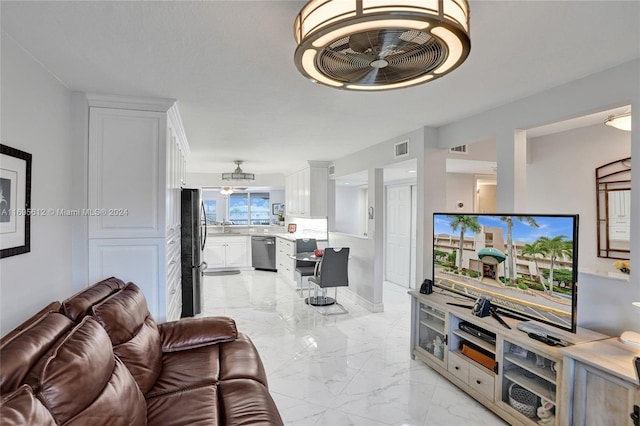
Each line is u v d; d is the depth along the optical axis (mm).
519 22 1684
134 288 2344
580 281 2391
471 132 3279
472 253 2883
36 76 2107
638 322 2064
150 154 2846
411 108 3041
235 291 6102
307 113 3205
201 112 3184
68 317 1727
